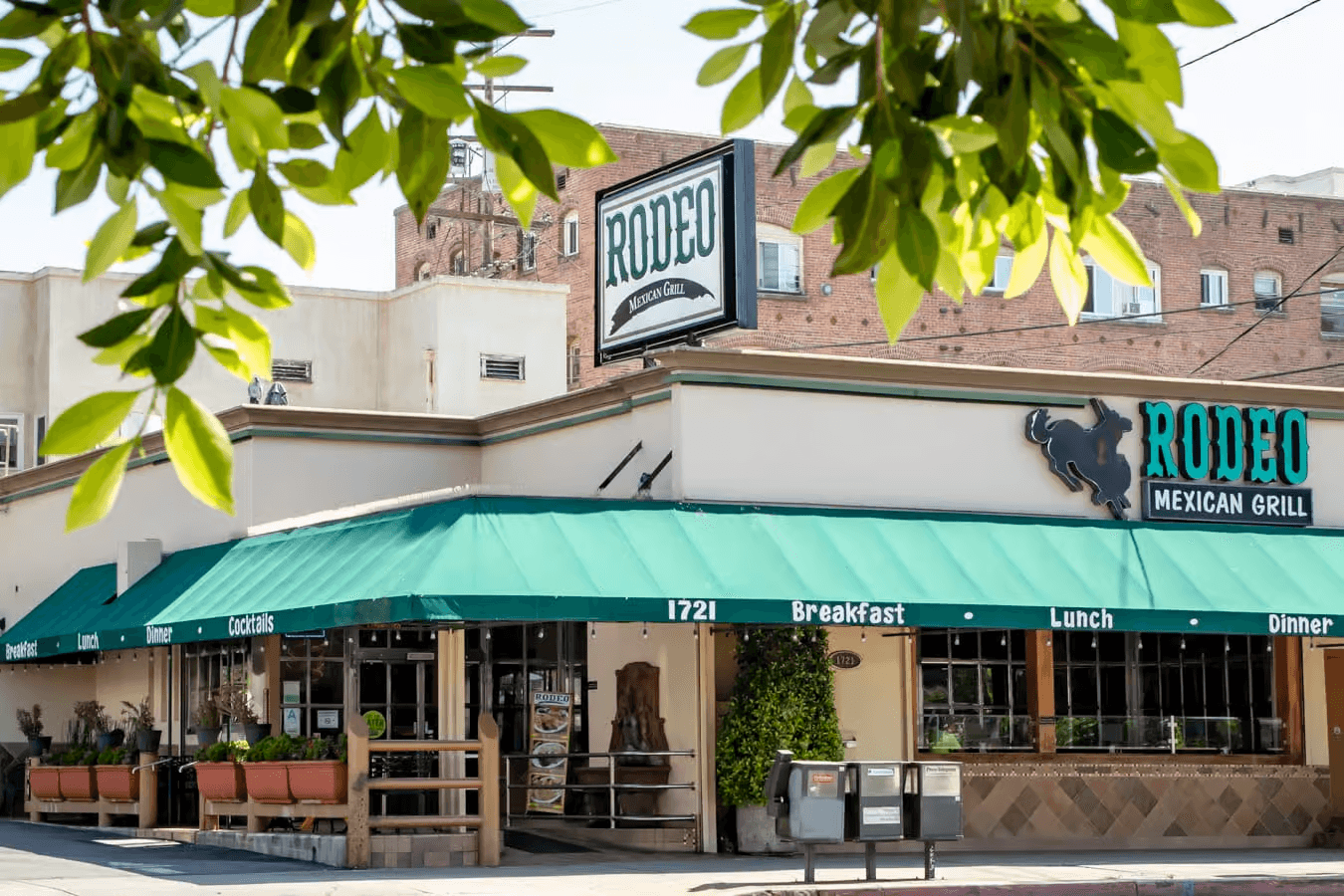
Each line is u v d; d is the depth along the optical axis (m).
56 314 33.59
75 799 25.30
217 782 21.16
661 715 21.08
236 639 24.23
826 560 20.38
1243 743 23.25
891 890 16.23
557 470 23.89
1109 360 46.03
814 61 3.63
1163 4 3.32
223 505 3.46
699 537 20.17
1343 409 24.56
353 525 21.64
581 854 19.95
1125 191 3.69
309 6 3.32
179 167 3.28
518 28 3.36
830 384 21.67
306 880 16.55
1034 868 18.50
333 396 35.97
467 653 22.80
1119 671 23.20
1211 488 23.48
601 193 24.30
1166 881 17.19
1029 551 21.66
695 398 21.03
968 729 22.05
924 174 3.40
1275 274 48.44
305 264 3.89
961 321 44.50
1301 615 22.08
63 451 3.41
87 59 3.43
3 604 31.75
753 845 20.27
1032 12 3.47
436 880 16.47
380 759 21.75
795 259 42.94
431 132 3.63
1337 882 17.67
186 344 3.43
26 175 3.42
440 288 35.06
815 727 20.52
